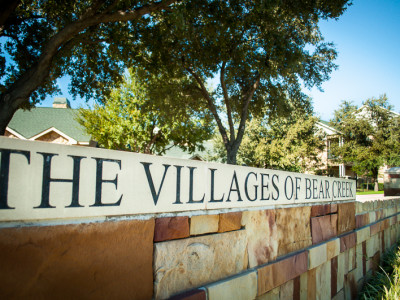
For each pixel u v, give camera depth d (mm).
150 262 1369
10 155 972
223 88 12344
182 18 7285
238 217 1920
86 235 1137
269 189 2238
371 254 4566
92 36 9500
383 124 30719
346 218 3678
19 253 958
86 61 11125
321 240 2994
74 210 1109
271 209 2256
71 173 1116
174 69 11820
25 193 994
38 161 1033
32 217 1002
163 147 19234
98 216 1185
